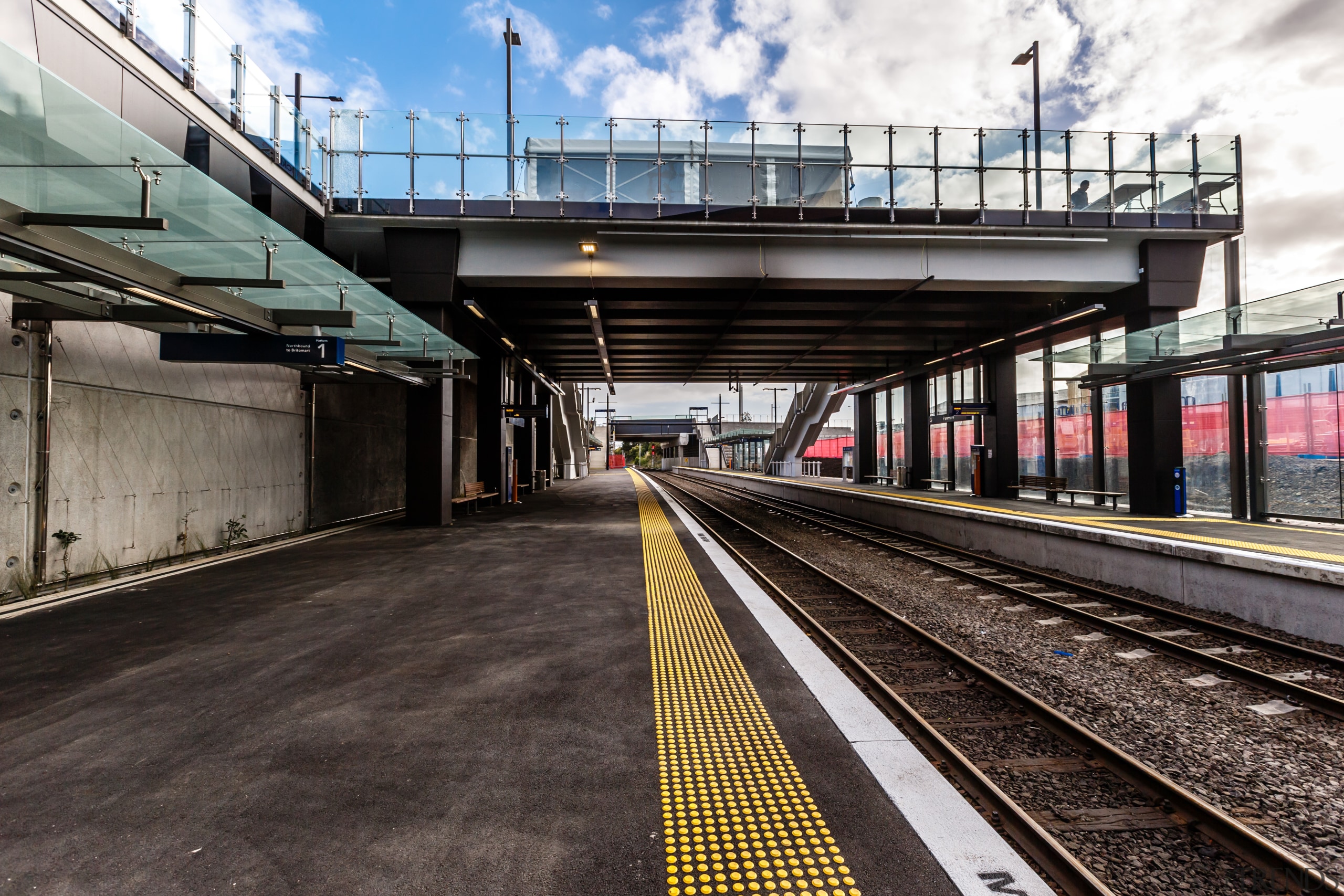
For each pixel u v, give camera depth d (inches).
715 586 264.5
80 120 164.7
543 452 1188.5
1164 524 361.4
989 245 455.8
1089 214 440.1
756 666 163.3
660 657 170.4
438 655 171.8
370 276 476.7
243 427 379.2
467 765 109.7
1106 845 93.4
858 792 101.3
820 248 453.7
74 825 91.4
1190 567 267.0
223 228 212.1
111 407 285.7
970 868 81.3
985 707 150.0
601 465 3216.0
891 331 646.5
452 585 264.5
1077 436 557.6
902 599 271.3
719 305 534.6
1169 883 84.6
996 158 440.8
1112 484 501.4
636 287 473.7
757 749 116.2
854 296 517.3
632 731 124.1
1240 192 446.0
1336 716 146.5
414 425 490.0
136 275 187.2
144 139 170.9
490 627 199.9
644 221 429.7
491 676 155.3
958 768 109.9
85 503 271.3
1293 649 195.3
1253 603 238.8
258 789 101.6
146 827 90.8
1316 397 356.2
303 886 78.4
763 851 86.0
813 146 437.7
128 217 158.9
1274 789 114.0
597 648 178.4
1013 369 644.7
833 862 83.5
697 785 103.2
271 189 378.0
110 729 124.6
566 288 477.7
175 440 323.9
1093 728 141.3
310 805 96.7
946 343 707.4
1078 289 471.8
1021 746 128.0
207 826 91.0
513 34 621.9
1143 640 206.5
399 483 615.8
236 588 258.5
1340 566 213.6
